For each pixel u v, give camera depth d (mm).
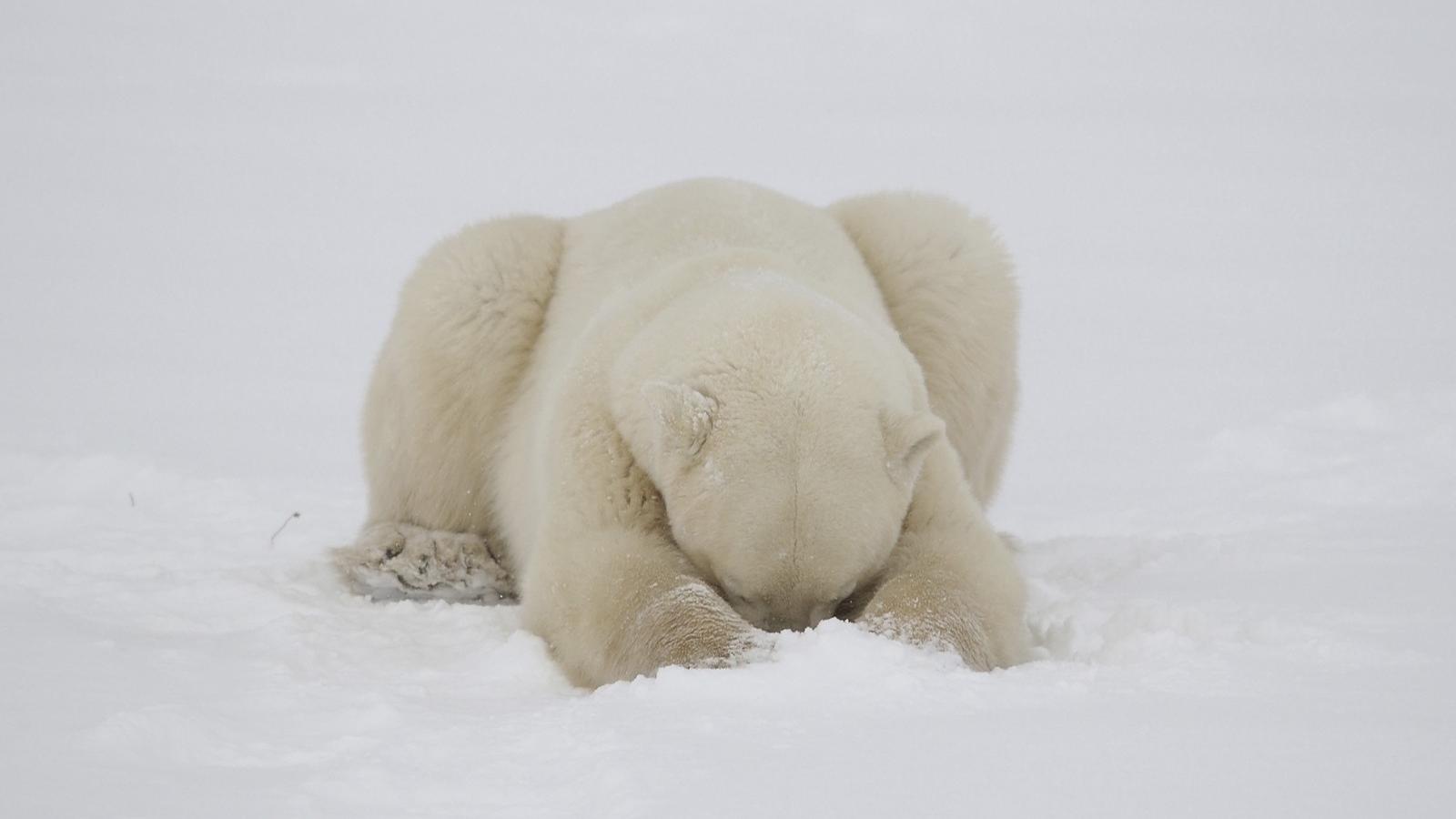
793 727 6797
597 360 10703
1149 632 8867
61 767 6219
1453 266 35031
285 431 21219
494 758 6551
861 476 9422
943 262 13305
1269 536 13234
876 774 5926
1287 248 38312
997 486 14102
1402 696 6984
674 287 11102
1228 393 22984
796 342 9836
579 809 5793
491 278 13047
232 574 11992
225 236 41500
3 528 14867
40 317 29641
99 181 51219
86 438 19625
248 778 6238
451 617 11078
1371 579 10875
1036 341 28078
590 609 9492
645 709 7355
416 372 12945
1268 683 7402
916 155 57500
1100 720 6637
